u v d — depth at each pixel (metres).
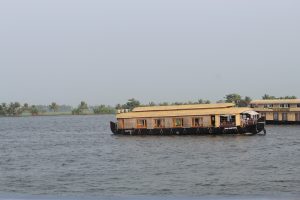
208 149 83.12
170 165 64.94
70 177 56.25
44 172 60.97
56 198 42.19
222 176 54.56
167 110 109.31
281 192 45.09
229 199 41.69
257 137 102.94
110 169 62.34
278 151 78.81
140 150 85.31
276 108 141.50
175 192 46.28
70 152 86.06
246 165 63.16
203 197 42.78
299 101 139.00
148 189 48.06
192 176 55.06
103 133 143.00
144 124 108.69
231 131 101.69
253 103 146.00
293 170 57.69
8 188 49.88
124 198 42.06
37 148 97.00
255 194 44.41
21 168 65.62
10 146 104.38
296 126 141.50
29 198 42.34
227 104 107.69
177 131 105.00
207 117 102.75
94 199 41.72
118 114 112.00
